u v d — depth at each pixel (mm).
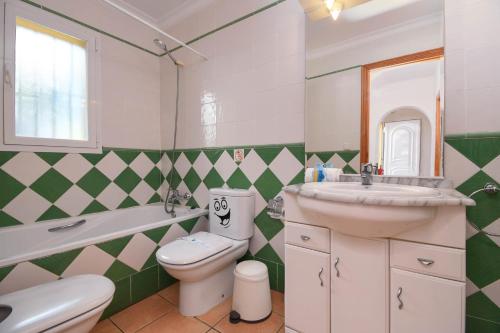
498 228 1077
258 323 1376
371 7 1365
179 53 2248
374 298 973
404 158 1265
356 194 905
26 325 789
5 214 1534
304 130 1571
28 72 1635
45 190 1694
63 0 1759
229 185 1930
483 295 1111
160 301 1595
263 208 1750
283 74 1655
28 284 1153
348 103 1426
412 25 1254
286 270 1213
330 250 1079
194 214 1958
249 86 1810
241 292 1401
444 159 1166
